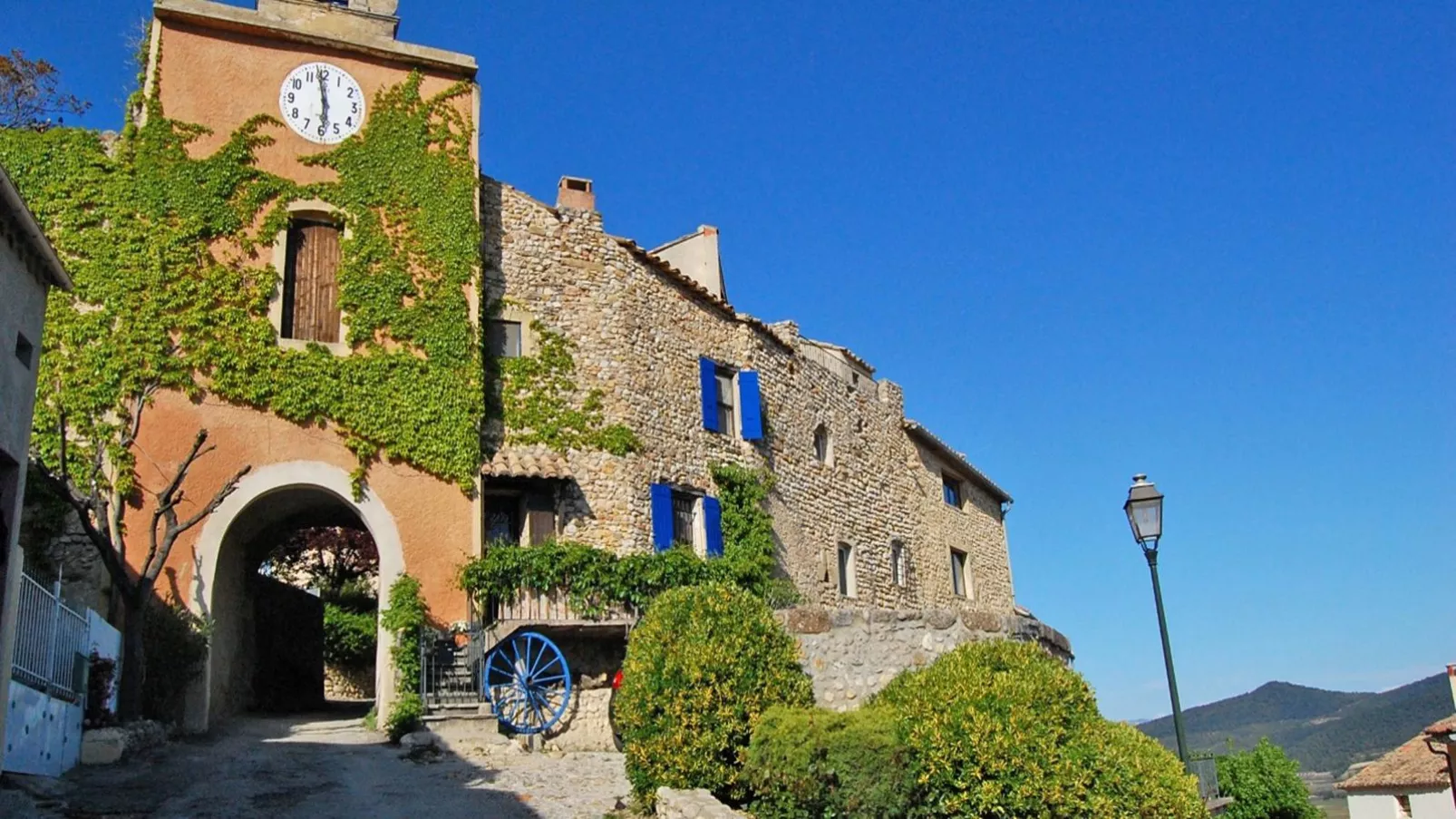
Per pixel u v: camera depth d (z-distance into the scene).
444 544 19.38
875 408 32.03
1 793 10.95
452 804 12.67
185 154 19.36
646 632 12.51
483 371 20.86
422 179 21.12
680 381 24.09
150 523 17.22
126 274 18.39
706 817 10.38
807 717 11.02
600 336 22.62
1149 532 13.62
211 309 18.78
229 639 19.69
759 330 26.88
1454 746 26.92
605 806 12.57
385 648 18.42
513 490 21.03
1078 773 10.49
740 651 12.12
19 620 11.82
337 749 16.20
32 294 12.41
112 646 15.32
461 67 22.11
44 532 16.97
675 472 23.08
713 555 22.88
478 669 18.27
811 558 26.62
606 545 21.16
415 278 20.55
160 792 12.45
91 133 19.14
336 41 21.06
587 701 18.59
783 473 26.47
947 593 33.53
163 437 17.95
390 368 19.78
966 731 10.70
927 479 34.06
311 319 19.83
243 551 20.66
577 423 21.70
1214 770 21.67
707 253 28.34
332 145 20.58
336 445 19.09
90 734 13.80
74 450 17.36
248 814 11.73
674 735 11.66
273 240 19.62
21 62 27.66
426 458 19.62
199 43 20.08
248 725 18.92
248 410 18.64
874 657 13.77
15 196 11.27
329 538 32.69
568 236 23.05
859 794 10.50
